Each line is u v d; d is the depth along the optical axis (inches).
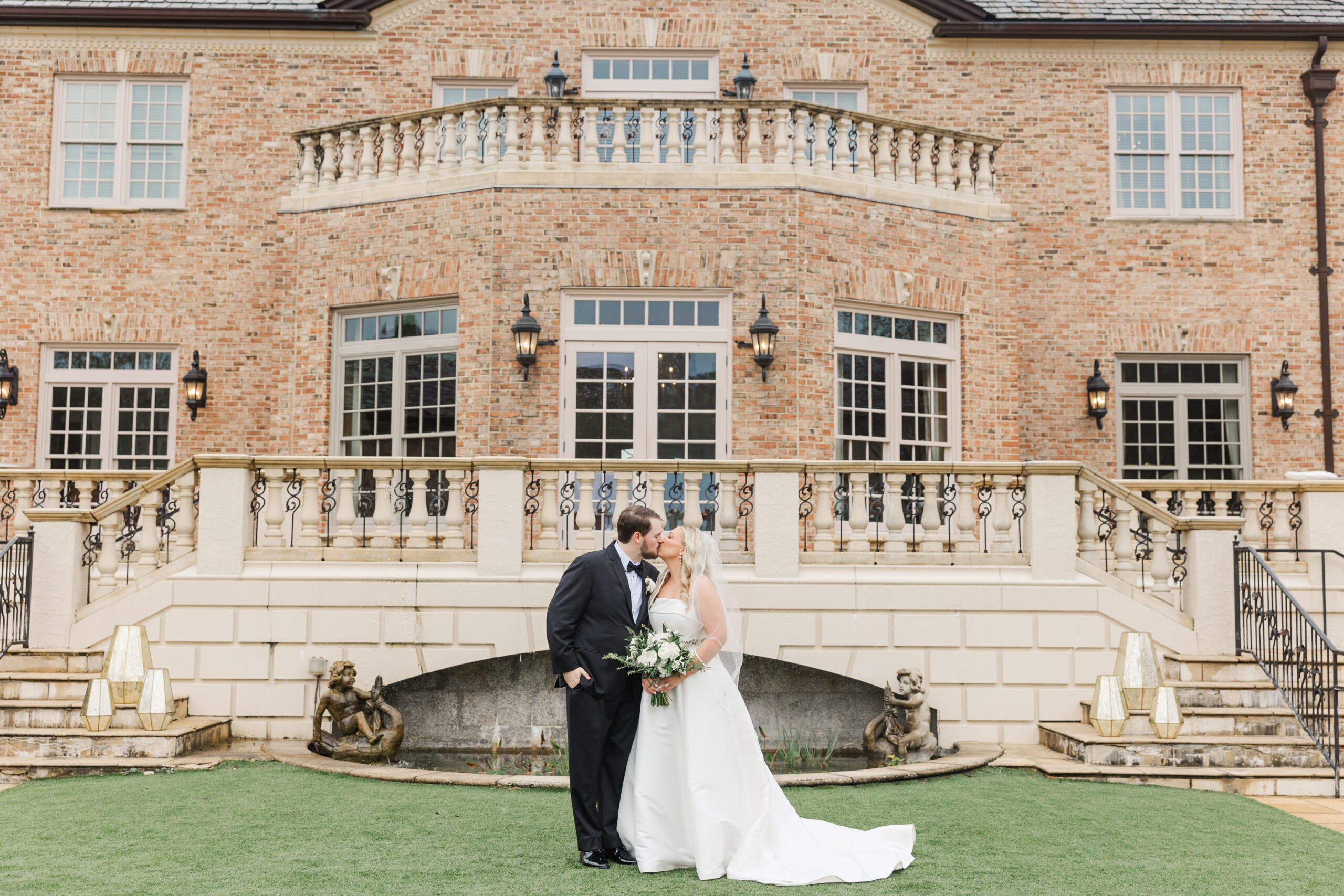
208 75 570.6
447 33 570.3
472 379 469.7
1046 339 570.6
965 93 577.0
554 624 222.2
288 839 241.0
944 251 502.0
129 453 559.2
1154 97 590.6
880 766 351.6
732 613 232.2
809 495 391.5
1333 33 575.8
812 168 479.2
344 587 371.2
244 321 559.8
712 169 473.4
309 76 569.3
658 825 219.0
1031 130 577.9
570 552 377.4
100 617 372.2
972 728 378.0
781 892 204.1
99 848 233.1
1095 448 566.3
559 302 469.7
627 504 378.3
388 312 498.3
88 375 561.0
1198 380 577.3
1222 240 577.3
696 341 472.1
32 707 343.9
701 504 465.1
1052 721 378.0
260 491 380.8
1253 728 352.5
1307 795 324.2
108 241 563.5
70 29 569.6
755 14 573.6
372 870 216.1
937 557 384.2
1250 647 381.4
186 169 568.4
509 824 256.1
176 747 331.3
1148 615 383.9
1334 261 578.9
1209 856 239.5
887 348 494.0
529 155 478.9
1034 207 575.5
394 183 490.9
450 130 486.9
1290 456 569.3
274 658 370.0
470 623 371.2
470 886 205.8
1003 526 387.5
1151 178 587.8
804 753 379.9
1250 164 582.9
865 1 575.8
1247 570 380.8
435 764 361.4
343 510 378.0
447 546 377.7
